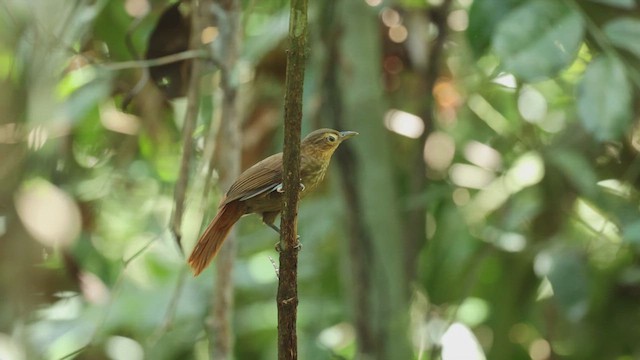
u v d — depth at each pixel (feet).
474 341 38.81
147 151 37.96
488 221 38.81
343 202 33.27
